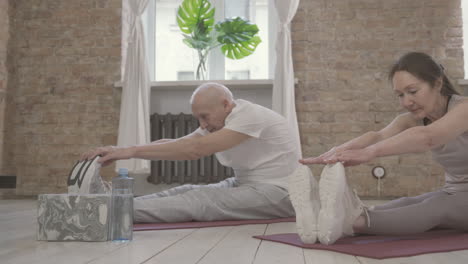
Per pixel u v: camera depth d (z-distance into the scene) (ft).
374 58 13.79
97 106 14.52
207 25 14.56
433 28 13.64
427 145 4.38
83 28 14.78
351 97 13.76
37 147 14.60
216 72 15.21
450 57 13.52
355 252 4.01
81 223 4.87
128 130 12.76
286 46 12.78
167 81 14.05
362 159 4.38
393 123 5.73
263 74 15.17
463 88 13.42
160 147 6.22
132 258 3.88
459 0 13.61
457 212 5.01
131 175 14.16
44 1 14.96
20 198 14.32
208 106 6.82
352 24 13.92
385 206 5.67
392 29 13.78
